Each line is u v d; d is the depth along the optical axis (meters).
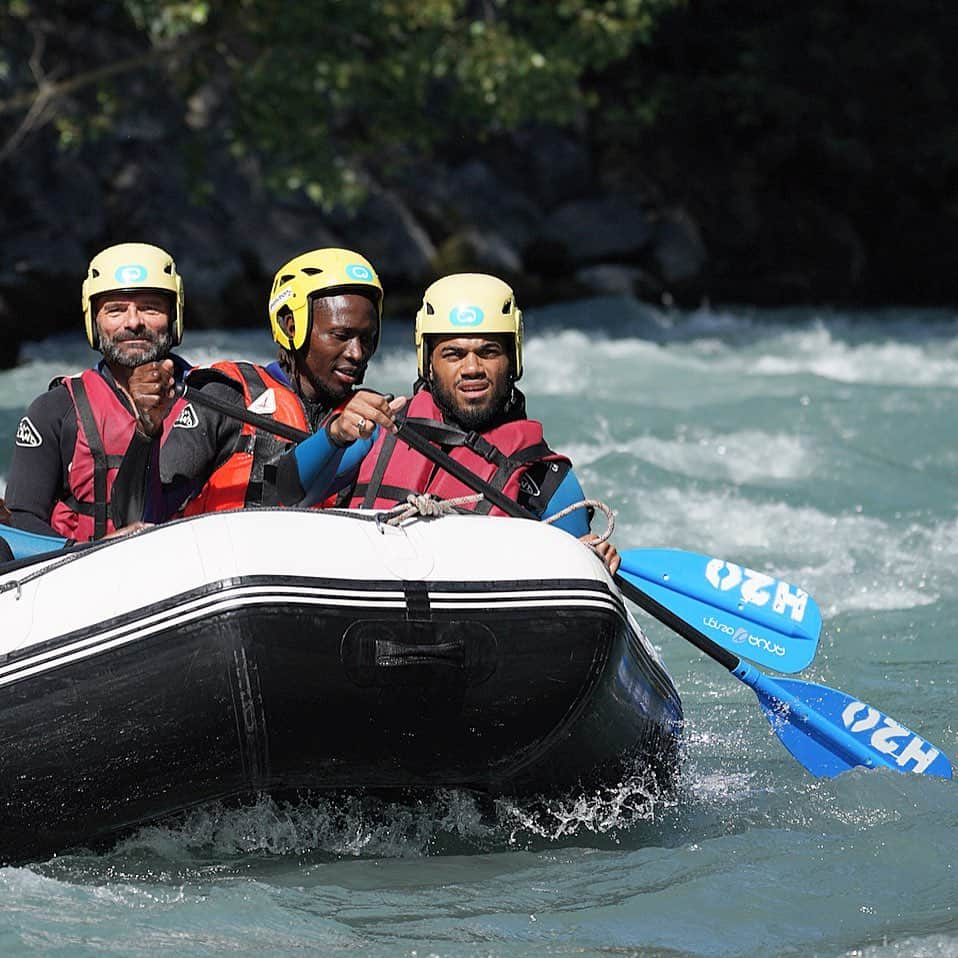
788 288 73.50
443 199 66.06
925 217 78.75
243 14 51.03
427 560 13.28
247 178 61.81
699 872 13.38
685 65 79.00
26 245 56.19
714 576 16.55
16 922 12.07
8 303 54.41
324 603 12.71
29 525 14.61
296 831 14.05
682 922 12.34
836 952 11.72
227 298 59.94
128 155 60.09
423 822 14.47
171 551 12.98
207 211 60.66
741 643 16.38
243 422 15.08
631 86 76.50
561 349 50.56
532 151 69.62
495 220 66.81
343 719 12.82
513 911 12.55
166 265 15.05
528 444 15.21
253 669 12.55
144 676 12.60
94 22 60.94
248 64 52.47
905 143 78.88
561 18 60.50
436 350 15.11
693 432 32.81
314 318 14.91
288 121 51.41
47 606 12.98
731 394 39.97
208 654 12.55
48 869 13.29
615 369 45.47
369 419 13.97
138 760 12.74
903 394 37.50
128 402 14.95
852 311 71.88
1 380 45.41
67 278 56.41
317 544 13.05
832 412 35.22
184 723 12.62
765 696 16.12
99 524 14.85
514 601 13.27
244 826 13.93
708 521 26.09
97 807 12.97
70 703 12.63
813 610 16.27
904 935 12.02
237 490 14.98
